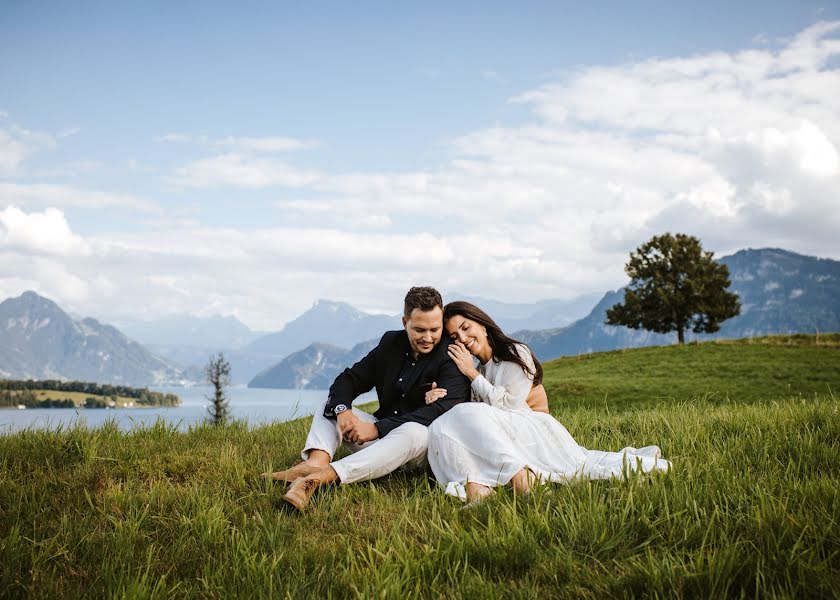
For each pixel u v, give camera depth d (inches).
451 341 221.6
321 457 203.3
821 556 124.1
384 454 191.8
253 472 209.2
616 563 125.3
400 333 225.8
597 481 176.9
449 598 116.4
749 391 1278.3
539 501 156.1
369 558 131.8
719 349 2078.0
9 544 139.3
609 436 273.4
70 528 155.3
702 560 119.3
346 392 214.7
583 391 1369.3
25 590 123.5
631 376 1633.9
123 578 124.6
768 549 121.5
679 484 164.9
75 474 209.9
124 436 275.1
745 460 202.1
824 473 176.2
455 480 182.4
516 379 213.6
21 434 257.9
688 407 353.1
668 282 2893.7
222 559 138.1
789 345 2078.0
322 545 145.9
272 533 149.4
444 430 188.7
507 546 131.6
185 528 153.6
